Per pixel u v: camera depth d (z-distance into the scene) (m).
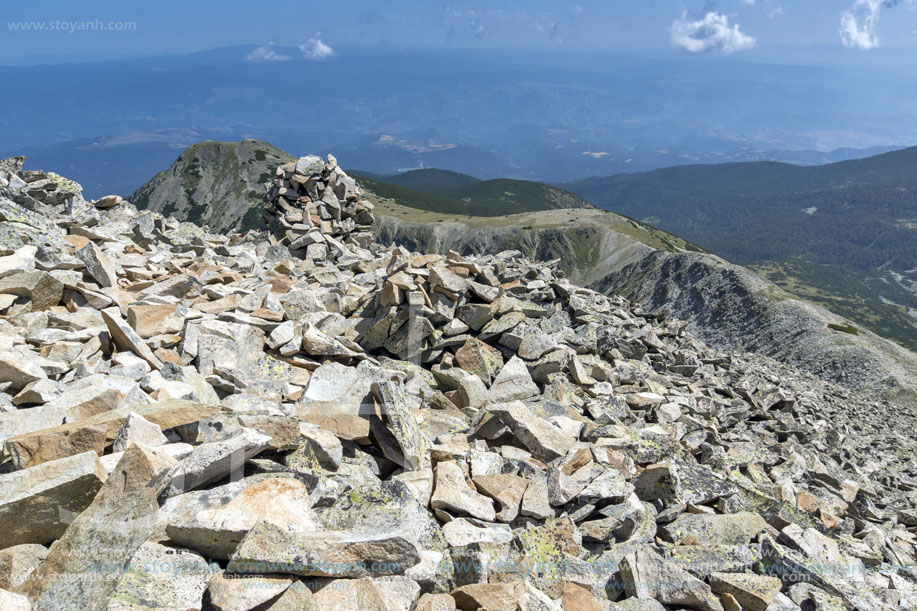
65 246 16.12
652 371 18.94
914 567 12.27
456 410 12.53
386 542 6.99
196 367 11.47
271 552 6.37
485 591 7.17
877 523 15.64
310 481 8.18
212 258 20.34
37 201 19.05
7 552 5.79
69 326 11.95
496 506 9.55
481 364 13.91
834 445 22.48
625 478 10.99
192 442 8.23
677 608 8.29
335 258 23.42
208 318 13.10
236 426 8.34
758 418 20.84
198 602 5.89
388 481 8.77
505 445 11.46
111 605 5.51
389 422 9.92
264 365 11.95
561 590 7.89
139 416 7.53
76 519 5.90
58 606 5.37
